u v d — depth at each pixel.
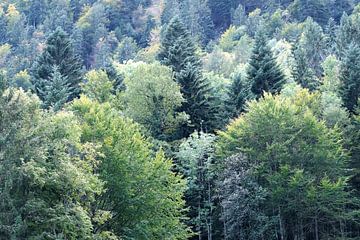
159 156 38.59
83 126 35.16
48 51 67.00
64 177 25.91
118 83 68.19
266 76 64.19
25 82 81.62
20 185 24.73
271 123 48.22
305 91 55.62
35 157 24.69
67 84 60.84
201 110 59.06
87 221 26.12
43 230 25.95
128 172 35.47
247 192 43.44
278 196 44.88
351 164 50.59
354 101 58.41
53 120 27.67
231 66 95.69
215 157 50.50
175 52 70.56
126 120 43.62
